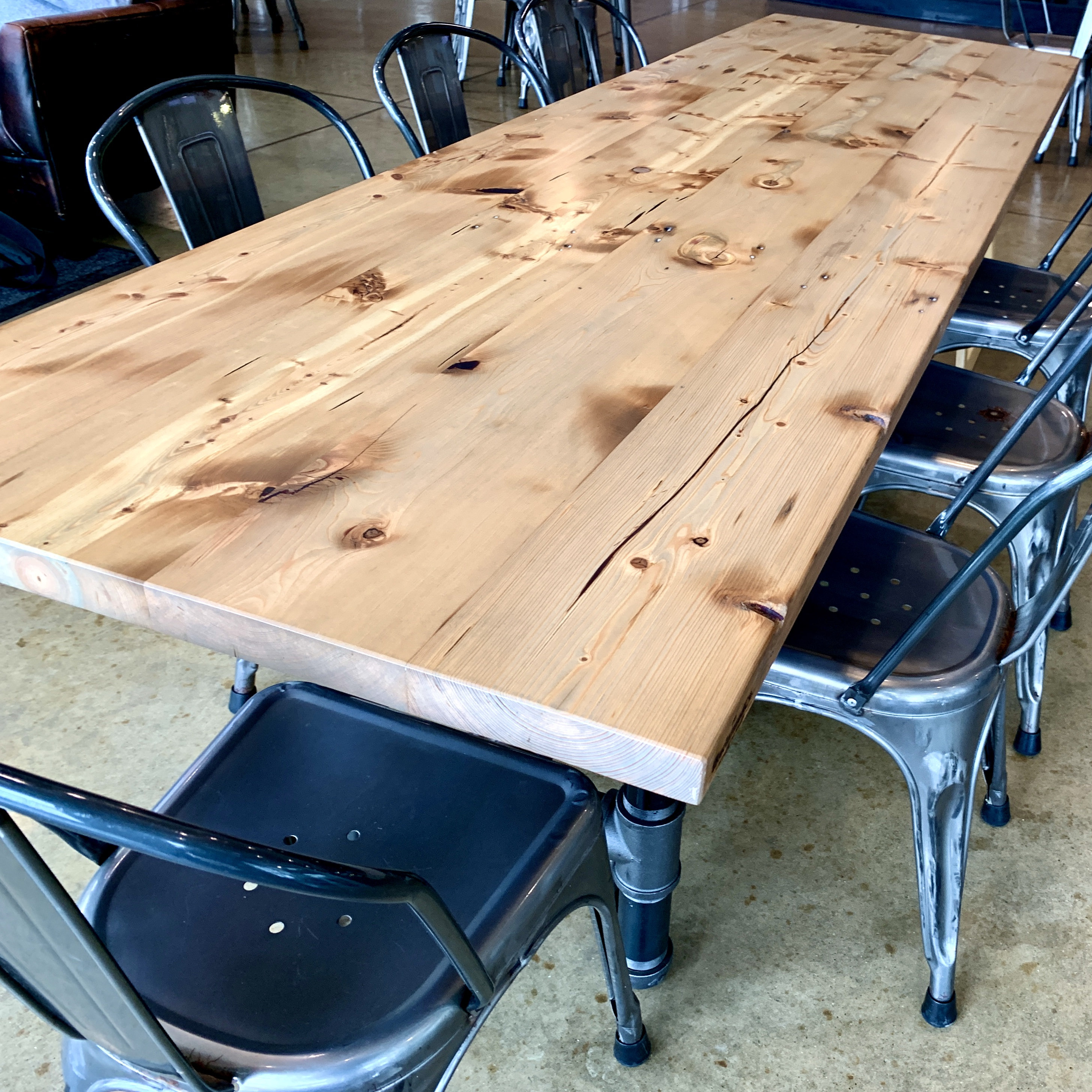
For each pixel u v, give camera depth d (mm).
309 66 5801
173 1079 751
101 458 936
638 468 936
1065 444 1553
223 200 1882
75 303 1247
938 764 1144
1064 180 4547
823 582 1282
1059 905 1471
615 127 2023
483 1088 1237
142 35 3197
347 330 1183
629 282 1321
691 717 676
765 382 1091
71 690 1808
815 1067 1264
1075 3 7215
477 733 724
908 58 2684
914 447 1539
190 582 781
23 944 651
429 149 2363
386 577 792
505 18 5629
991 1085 1246
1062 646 1976
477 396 1048
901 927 1441
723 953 1396
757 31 3008
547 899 936
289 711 1119
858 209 1596
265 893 917
